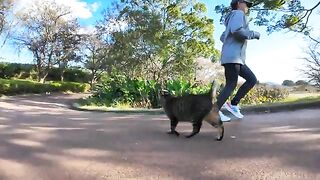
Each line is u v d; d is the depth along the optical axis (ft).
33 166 4.66
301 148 4.99
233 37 7.15
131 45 33.04
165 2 35.91
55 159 4.93
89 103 18.74
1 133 6.67
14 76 46.42
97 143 5.77
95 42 44.24
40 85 35.55
